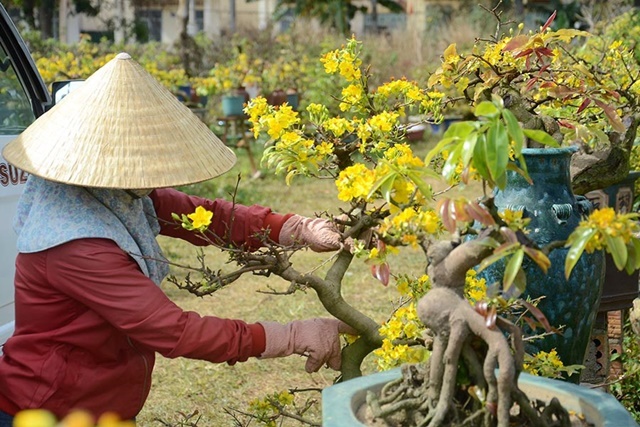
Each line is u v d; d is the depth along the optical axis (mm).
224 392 4723
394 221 2027
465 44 15758
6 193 3594
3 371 2539
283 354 2531
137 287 2422
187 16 17656
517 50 2885
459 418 1951
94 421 2557
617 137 3328
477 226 2928
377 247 2188
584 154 3336
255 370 5043
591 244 1824
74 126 2486
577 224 2807
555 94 2920
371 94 3107
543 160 2787
